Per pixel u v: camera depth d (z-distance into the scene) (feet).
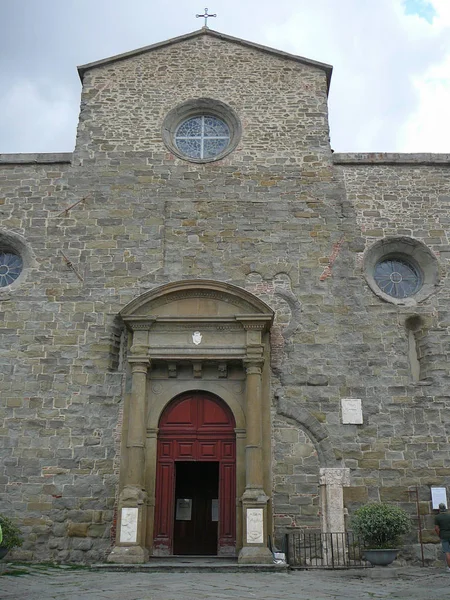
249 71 62.90
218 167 58.70
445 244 56.34
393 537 44.78
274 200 57.57
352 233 56.54
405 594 31.24
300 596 30.12
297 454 49.67
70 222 56.85
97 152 59.31
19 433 50.37
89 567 43.62
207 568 41.91
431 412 50.90
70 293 54.49
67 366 52.19
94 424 50.57
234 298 52.39
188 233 56.39
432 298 54.49
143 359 50.44
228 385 51.67
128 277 54.95
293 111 61.11
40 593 30.96
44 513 48.29
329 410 50.90
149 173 58.49
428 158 59.00
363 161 58.95
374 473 49.21
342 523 47.60
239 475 48.96
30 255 55.77
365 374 52.03
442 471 49.34
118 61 63.26
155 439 50.21
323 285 54.80
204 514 55.67
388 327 53.52
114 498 48.49
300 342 52.95
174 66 63.16
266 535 45.78
